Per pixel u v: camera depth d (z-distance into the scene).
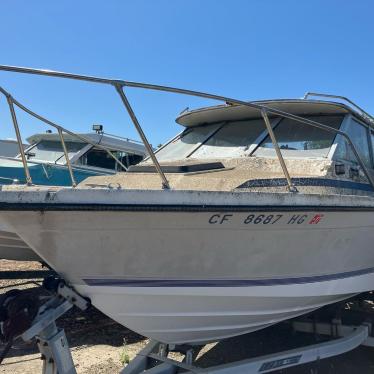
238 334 3.51
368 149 4.45
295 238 3.16
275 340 4.50
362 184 4.01
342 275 3.74
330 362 4.15
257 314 3.38
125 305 2.91
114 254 2.69
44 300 2.72
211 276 3.02
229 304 3.19
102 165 10.69
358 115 4.21
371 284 4.21
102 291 2.80
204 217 2.72
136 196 2.50
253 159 3.82
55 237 2.53
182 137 4.83
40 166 9.45
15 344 4.04
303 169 3.66
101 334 4.78
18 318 2.57
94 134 10.58
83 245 2.60
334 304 4.13
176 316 3.08
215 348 4.35
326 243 3.38
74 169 9.94
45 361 2.73
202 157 4.23
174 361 3.18
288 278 3.33
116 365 3.97
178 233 2.75
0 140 12.20
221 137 4.46
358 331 3.84
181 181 3.32
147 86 2.71
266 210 2.86
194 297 3.03
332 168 3.63
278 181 3.30
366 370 4.02
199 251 2.88
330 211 3.17
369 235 3.77
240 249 2.99
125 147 10.99
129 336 4.73
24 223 2.42
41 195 2.33
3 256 3.52
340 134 3.68
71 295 2.77
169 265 2.86
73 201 2.39
